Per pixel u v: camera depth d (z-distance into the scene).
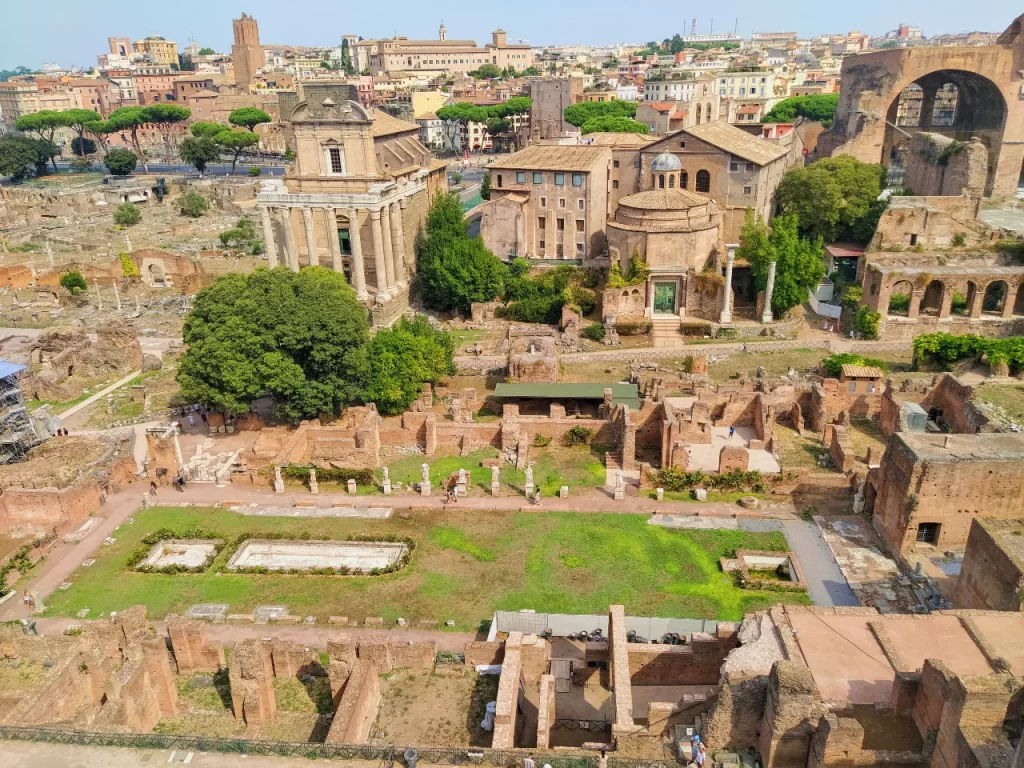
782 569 56.50
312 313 74.25
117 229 176.38
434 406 82.94
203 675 44.22
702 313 105.81
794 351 97.06
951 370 83.44
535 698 42.00
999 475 53.97
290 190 110.56
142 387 87.69
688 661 44.22
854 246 118.81
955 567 54.34
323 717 39.34
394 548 60.00
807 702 30.94
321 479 69.50
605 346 100.31
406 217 119.06
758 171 110.88
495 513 63.97
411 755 30.09
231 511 65.12
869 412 78.94
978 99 143.75
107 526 63.22
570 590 54.16
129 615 44.16
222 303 74.56
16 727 31.45
